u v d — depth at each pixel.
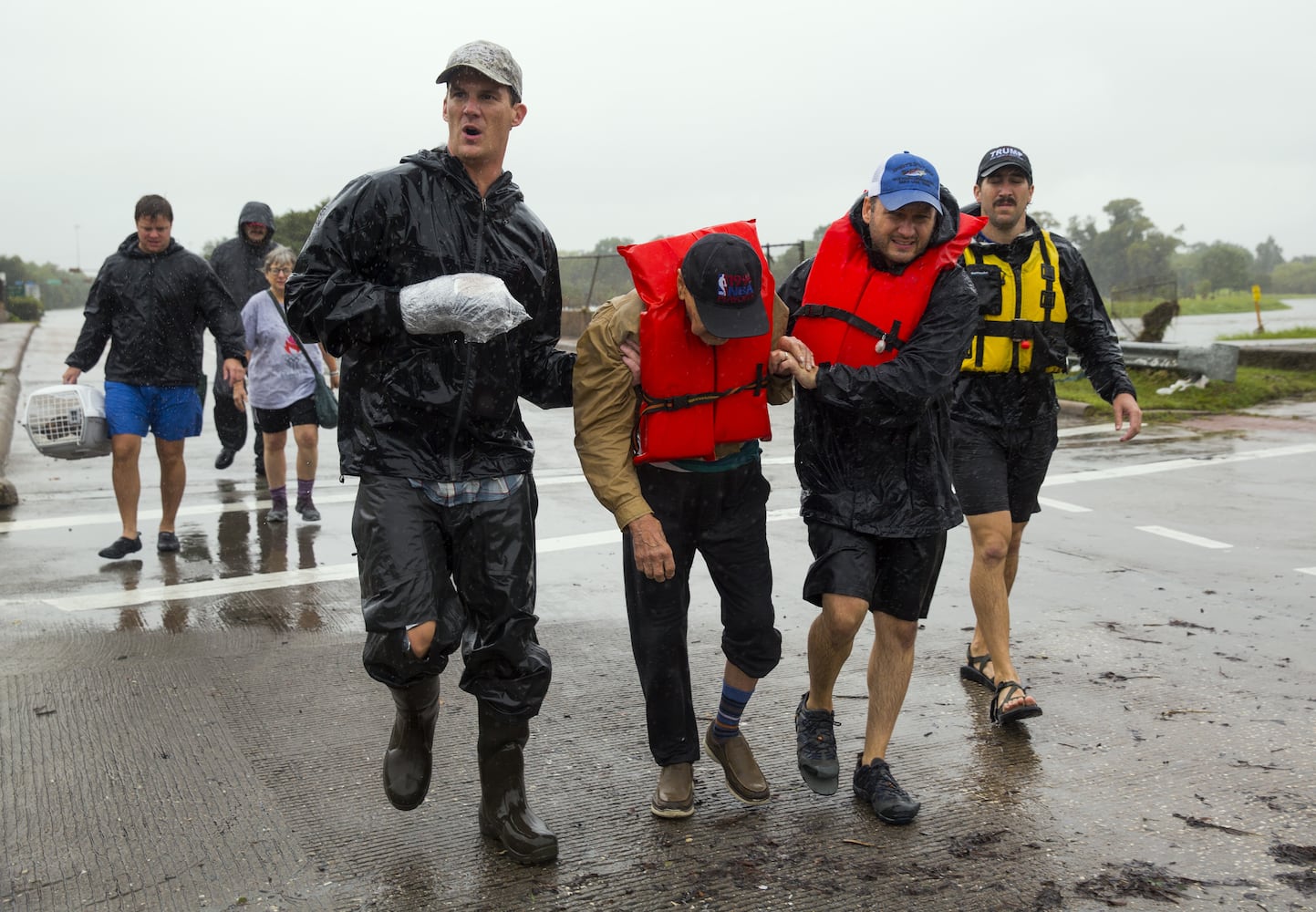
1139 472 9.66
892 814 3.38
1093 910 2.91
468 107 2.96
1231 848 3.24
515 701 3.10
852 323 3.32
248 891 2.97
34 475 9.32
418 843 3.24
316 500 8.46
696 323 3.03
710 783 3.70
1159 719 4.24
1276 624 5.43
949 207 3.37
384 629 2.91
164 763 3.76
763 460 10.12
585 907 2.91
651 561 3.14
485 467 3.07
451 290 2.80
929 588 3.53
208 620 5.40
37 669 4.68
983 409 4.36
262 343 7.40
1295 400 14.69
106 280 6.40
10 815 3.39
